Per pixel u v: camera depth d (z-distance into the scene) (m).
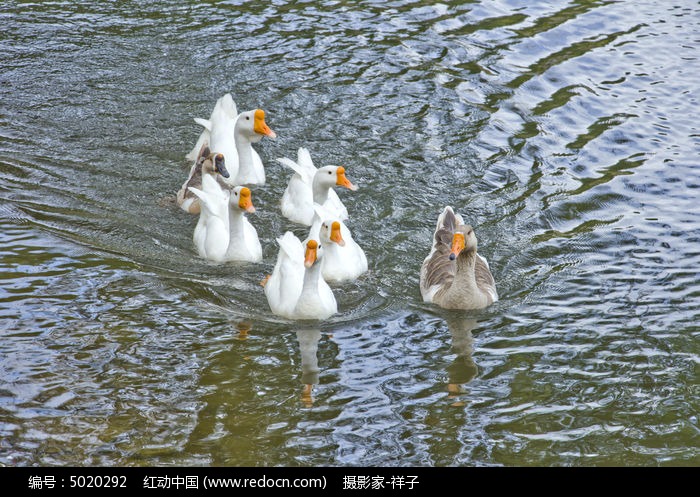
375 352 12.16
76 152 17.38
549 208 16.03
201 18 23.44
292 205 15.95
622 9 25.17
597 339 12.41
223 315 13.01
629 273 14.10
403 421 10.66
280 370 11.65
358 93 19.88
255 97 19.53
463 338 12.52
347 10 24.27
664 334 12.51
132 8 24.00
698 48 22.75
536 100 19.95
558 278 14.02
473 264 13.16
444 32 23.14
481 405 10.98
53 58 20.98
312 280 12.86
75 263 14.02
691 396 11.16
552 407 10.95
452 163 17.42
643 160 17.72
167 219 15.62
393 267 14.57
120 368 11.52
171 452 10.07
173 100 19.34
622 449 10.21
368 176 16.94
